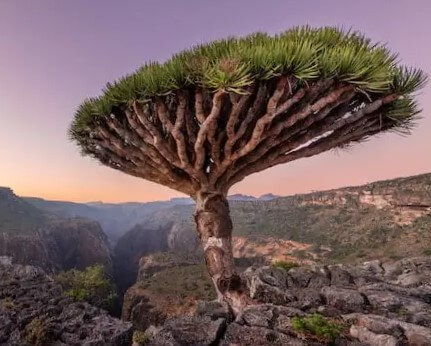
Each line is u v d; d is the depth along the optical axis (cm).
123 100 482
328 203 13538
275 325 521
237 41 532
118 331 797
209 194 558
